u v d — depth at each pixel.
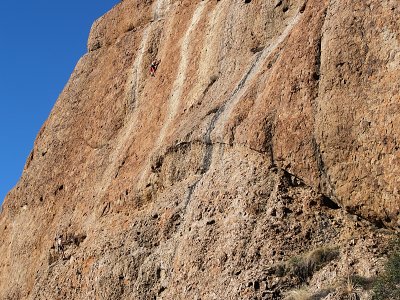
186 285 17.94
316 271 15.30
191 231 18.91
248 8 23.70
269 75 19.48
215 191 19.11
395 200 14.56
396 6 15.44
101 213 24.44
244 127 19.14
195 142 21.14
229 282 16.55
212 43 24.72
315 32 17.73
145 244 20.84
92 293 21.86
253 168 18.36
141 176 23.20
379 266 14.25
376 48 15.62
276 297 15.27
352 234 15.62
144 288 19.62
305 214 16.61
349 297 13.64
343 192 15.81
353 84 15.92
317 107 16.77
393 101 14.87
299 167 17.06
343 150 15.84
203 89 23.86
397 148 14.59
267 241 16.56
